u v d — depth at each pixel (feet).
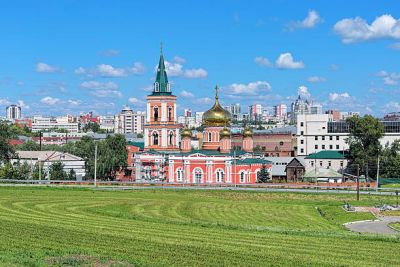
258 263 251.60
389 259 269.23
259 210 470.39
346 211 458.50
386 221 415.64
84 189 606.55
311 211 469.98
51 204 469.57
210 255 264.72
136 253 264.72
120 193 577.84
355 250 288.51
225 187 638.12
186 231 335.47
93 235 310.24
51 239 293.64
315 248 291.17
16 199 499.92
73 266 230.89
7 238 292.61
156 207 474.08
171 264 243.81
